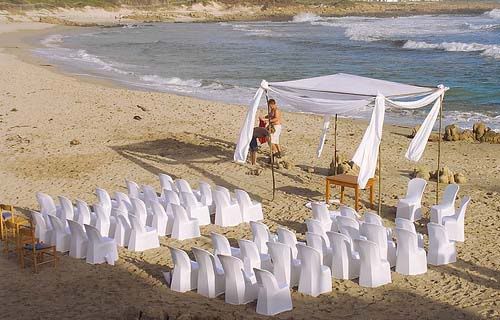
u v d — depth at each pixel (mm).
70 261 11188
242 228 12969
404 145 20594
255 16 133125
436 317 9164
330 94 13656
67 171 17281
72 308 9438
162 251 11719
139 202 12461
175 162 18188
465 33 66062
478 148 20156
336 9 150125
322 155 19000
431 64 42656
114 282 10336
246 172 17188
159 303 9523
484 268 10906
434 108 13820
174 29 90812
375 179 16344
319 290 9859
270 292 9141
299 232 12672
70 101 27531
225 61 47094
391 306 9508
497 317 9164
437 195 14234
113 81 36250
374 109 12648
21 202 14711
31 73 36656
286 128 22797
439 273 10727
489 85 32906
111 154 19016
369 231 10719
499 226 12914
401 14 130125
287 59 48094
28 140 20609
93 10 122562
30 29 85562
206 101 28094
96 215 12297
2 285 10234
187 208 13062
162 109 25922
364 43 60281
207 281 9758
